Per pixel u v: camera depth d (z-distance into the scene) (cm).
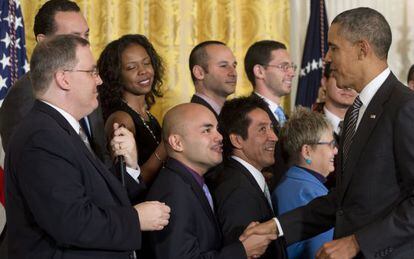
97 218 351
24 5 699
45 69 374
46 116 368
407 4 797
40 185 345
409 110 370
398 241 369
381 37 392
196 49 593
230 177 444
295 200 455
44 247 357
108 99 535
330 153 468
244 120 461
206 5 748
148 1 736
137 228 362
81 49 380
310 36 769
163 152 476
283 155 487
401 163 372
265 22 761
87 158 371
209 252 399
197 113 423
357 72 396
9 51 639
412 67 684
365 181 383
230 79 586
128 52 540
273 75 615
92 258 360
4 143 441
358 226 384
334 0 787
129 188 420
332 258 375
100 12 721
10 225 368
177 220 395
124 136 420
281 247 441
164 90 734
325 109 621
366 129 387
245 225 427
